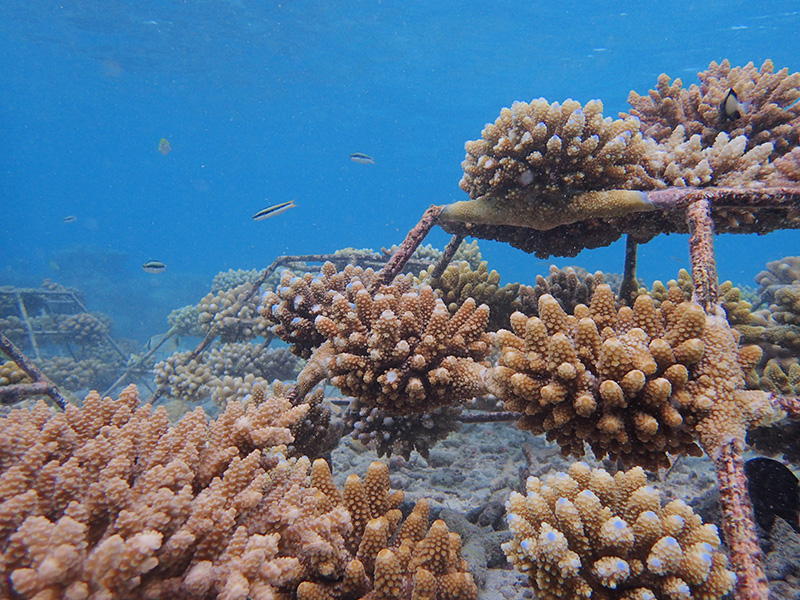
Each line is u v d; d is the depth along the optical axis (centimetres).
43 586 135
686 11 3678
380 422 386
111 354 1391
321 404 355
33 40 4650
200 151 11756
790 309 480
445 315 313
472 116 7244
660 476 447
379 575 223
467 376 300
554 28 4084
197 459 220
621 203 359
